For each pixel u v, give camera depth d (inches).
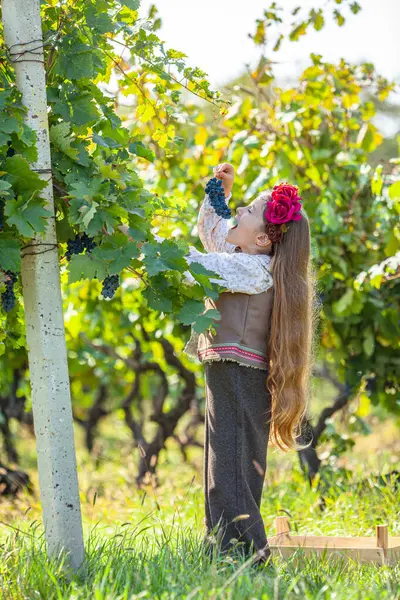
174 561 181.6
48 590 157.6
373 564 202.5
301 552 195.0
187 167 357.4
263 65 337.1
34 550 180.4
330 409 360.2
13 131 161.9
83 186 167.0
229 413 185.2
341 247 334.0
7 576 166.6
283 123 336.5
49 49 180.5
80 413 588.7
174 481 398.0
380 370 345.7
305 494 319.0
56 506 172.6
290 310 188.2
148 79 213.3
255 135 339.3
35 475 503.5
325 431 367.6
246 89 344.5
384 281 316.8
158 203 207.0
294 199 192.7
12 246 164.1
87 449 538.0
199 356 192.1
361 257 336.2
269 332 189.6
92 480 443.5
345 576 184.4
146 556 183.9
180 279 175.5
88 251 175.5
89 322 411.8
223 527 183.0
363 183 327.6
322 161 335.6
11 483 402.9
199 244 325.1
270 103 352.8
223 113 204.5
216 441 185.8
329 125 345.7
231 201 346.0
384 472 357.4
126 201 177.8
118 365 476.7
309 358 195.5
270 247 195.5
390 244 311.4
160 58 192.9
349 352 348.8
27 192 163.5
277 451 207.3
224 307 187.0
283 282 188.7
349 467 386.9
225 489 184.1
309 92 342.0
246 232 194.1
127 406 465.1
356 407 407.2
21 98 171.9
